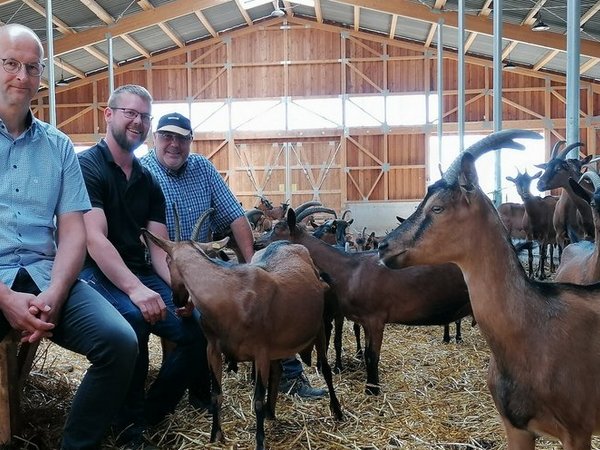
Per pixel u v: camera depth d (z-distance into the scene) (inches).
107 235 153.2
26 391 165.3
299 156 834.8
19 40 114.9
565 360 93.0
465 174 96.3
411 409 163.6
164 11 664.4
